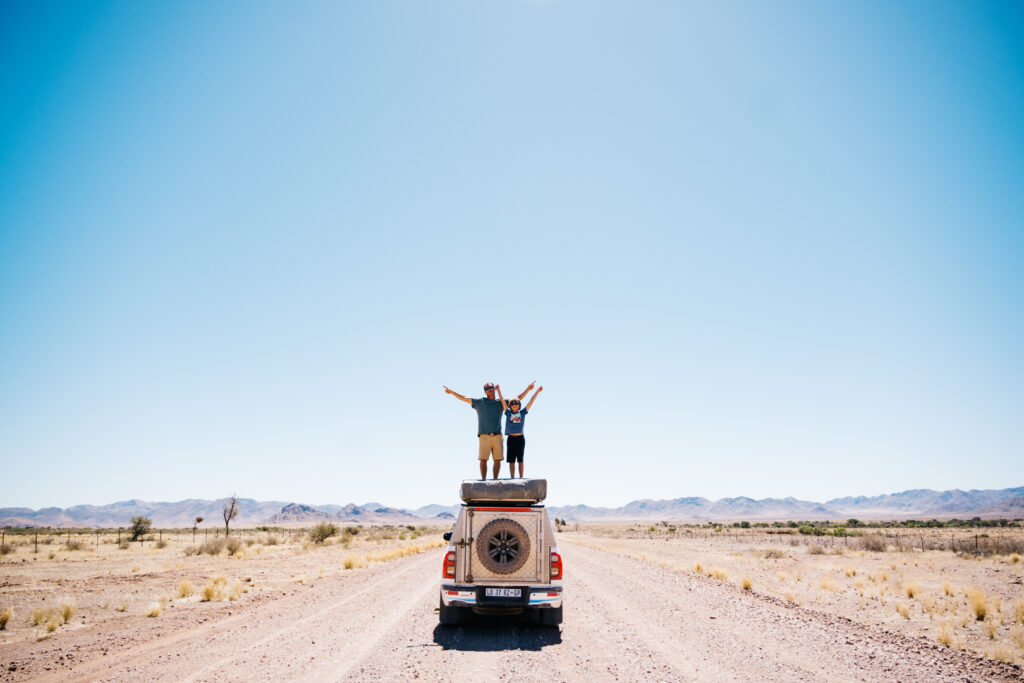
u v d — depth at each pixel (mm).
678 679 6984
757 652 8484
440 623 10531
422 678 6996
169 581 19266
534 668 7500
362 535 69250
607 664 7727
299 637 9562
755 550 43906
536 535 10031
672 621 11180
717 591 16531
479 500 10211
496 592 9844
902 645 9219
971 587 19156
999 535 65062
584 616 11742
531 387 12273
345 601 14016
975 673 7547
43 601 14617
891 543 48219
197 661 7941
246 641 9289
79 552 36469
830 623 11156
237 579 19969
